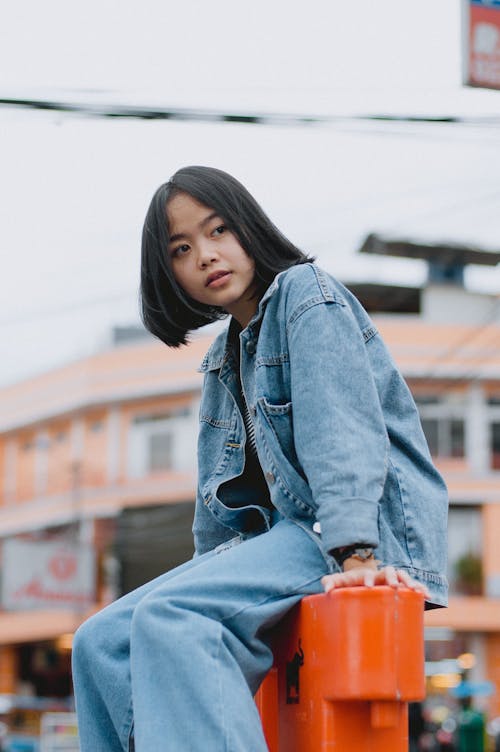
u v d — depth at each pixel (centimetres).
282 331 200
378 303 2533
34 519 2702
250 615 177
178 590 177
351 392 188
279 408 195
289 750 181
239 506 214
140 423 2592
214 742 165
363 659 164
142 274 214
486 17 635
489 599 2380
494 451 2433
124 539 2523
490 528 2403
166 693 170
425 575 190
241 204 208
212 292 205
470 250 2011
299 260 211
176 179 208
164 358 2550
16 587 2128
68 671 2673
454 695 2192
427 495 196
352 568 174
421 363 2431
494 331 2452
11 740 2016
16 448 2819
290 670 182
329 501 177
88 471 2628
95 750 186
